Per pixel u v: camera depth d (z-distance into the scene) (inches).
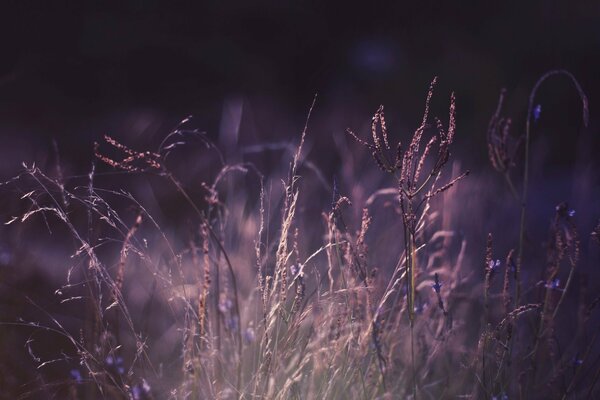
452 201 166.7
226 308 107.3
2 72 368.8
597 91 364.8
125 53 394.9
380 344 105.5
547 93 361.1
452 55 414.9
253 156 240.5
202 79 403.2
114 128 310.3
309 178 209.3
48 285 149.7
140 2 414.6
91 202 107.6
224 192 203.0
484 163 256.8
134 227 106.6
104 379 103.6
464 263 156.6
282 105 391.9
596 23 435.8
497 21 455.5
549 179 269.4
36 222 166.7
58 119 337.7
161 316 140.3
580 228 194.1
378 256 142.6
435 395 117.0
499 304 136.4
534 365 111.3
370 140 262.4
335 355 102.5
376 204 180.7
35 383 120.8
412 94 378.0
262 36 441.4
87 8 397.4
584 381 126.6
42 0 388.5
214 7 433.1
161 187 214.1
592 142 309.3
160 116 343.6
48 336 132.7
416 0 466.6
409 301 100.2
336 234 107.5
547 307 116.5
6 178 228.4
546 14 448.8
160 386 111.7
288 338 101.1
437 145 272.5
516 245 179.0
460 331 128.7
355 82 421.4
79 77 377.4
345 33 458.3
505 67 397.4
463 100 361.4
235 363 105.2
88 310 121.3
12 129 316.2
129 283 154.0
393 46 448.1
